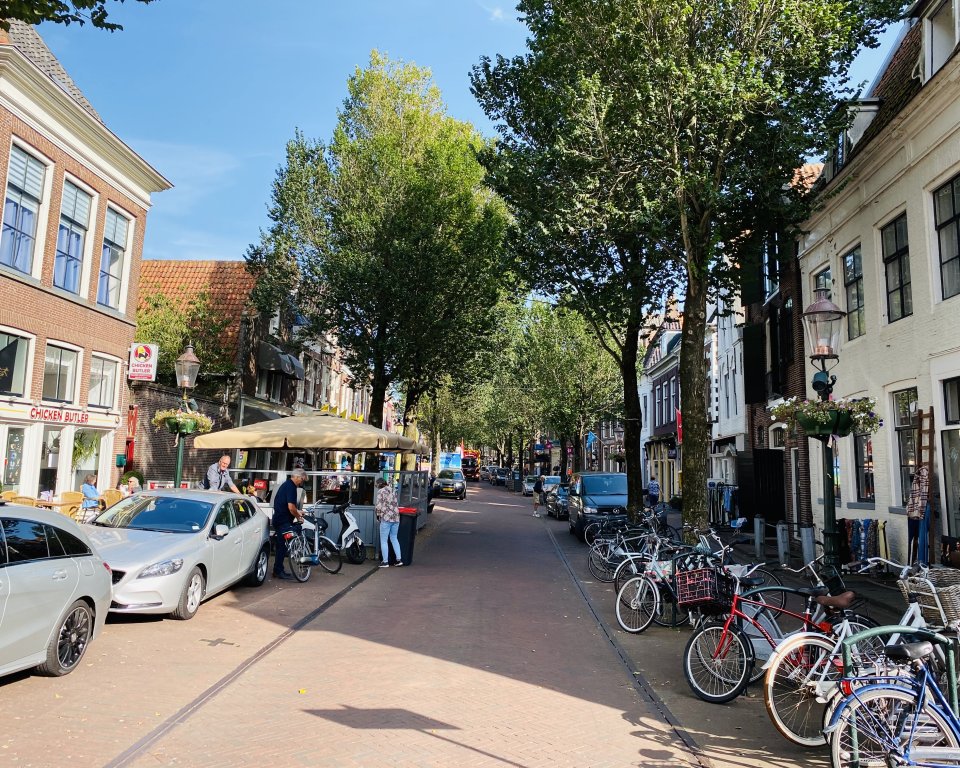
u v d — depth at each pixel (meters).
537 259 16.53
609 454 54.38
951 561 6.96
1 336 14.13
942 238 11.60
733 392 26.64
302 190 23.91
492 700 6.10
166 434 21.45
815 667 5.29
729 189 12.46
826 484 9.33
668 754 5.08
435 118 26.36
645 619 9.05
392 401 49.44
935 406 11.59
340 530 15.89
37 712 5.34
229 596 10.47
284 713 5.57
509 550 17.83
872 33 12.51
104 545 8.65
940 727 4.38
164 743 4.88
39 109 14.79
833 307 9.82
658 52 11.94
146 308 24.36
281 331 30.11
